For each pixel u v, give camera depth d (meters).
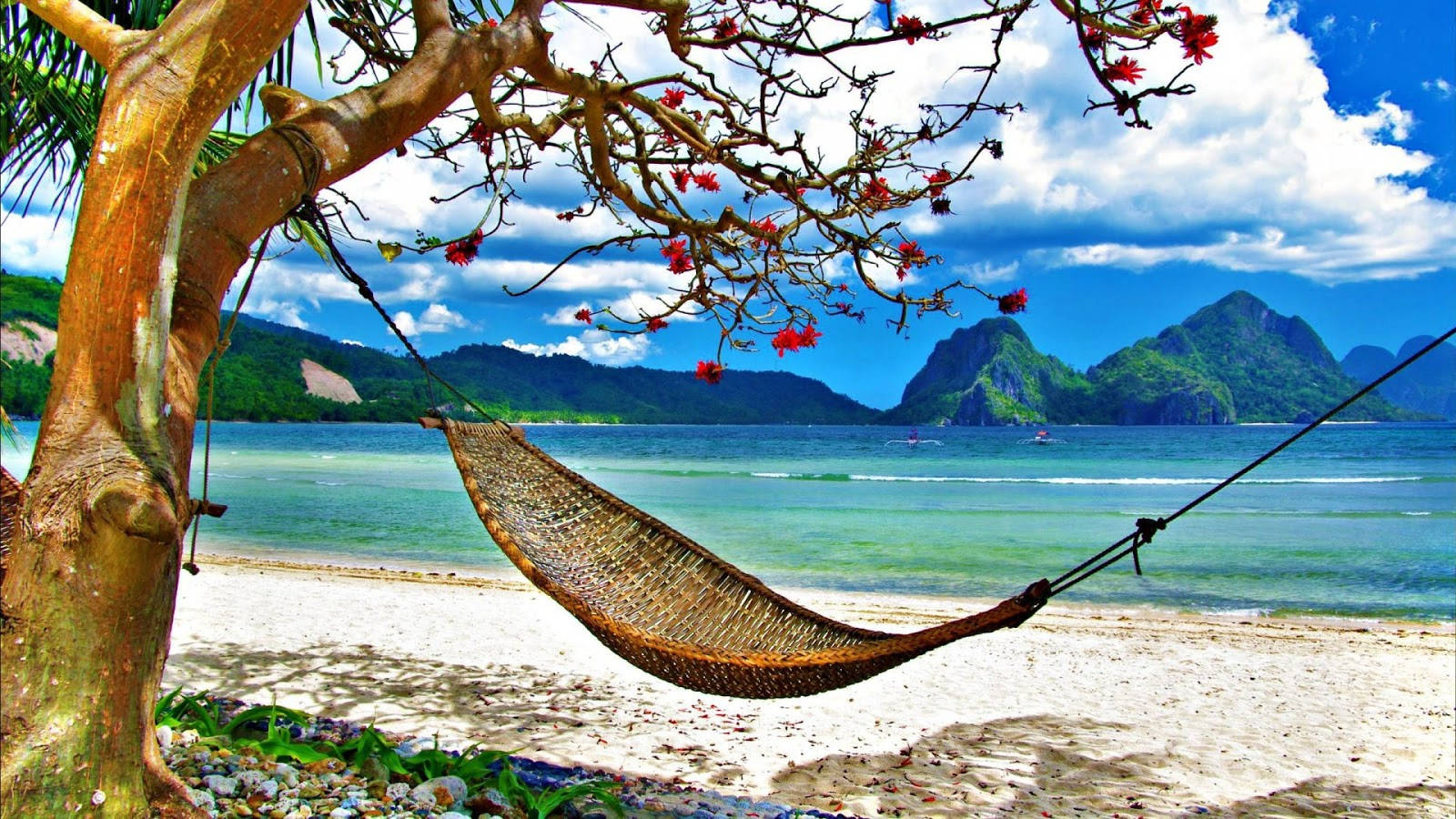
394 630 8.31
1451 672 7.66
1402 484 30.83
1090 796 4.87
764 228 5.25
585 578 4.05
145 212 2.13
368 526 16.81
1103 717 6.36
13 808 1.97
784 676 3.36
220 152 4.54
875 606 10.65
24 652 2.02
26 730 2.01
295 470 30.69
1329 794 5.01
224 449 48.66
